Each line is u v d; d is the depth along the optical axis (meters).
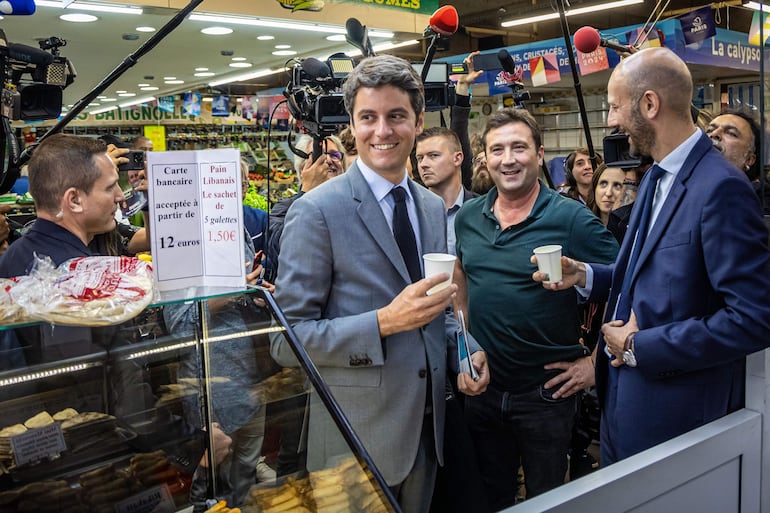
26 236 1.76
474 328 2.23
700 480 1.58
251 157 8.39
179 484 1.38
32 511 1.22
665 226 1.64
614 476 1.39
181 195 1.33
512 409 2.15
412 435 1.63
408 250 1.68
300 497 1.33
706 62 6.19
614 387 1.81
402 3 4.75
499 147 2.16
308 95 2.54
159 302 1.29
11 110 2.16
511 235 2.17
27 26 4.23
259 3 4.10
